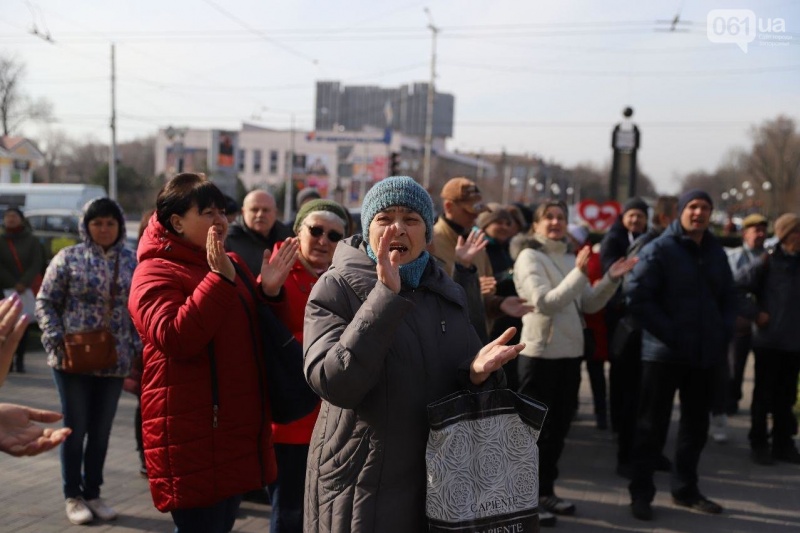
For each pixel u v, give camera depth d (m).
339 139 69.88
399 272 2.37
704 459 6.43
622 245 7.05
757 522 4.93
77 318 4.45
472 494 2.24
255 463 2.98
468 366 2.31
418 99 122.00
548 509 5.00
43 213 19.39
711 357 4.93
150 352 2.93
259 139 71.00
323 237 3.91
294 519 3.67
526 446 2.34
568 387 4.99
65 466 4.46
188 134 67.69
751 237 8.09
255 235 5.09
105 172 50.31
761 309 6.30
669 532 4.73
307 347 2.32
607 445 6.89
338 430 2.32
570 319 4.98
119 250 4.62
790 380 6.34
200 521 2.93
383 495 2.25
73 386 4.44
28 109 41.16
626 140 13.78
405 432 2.27
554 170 108.06
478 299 4.11
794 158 59.59
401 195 2.36
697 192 4.98
